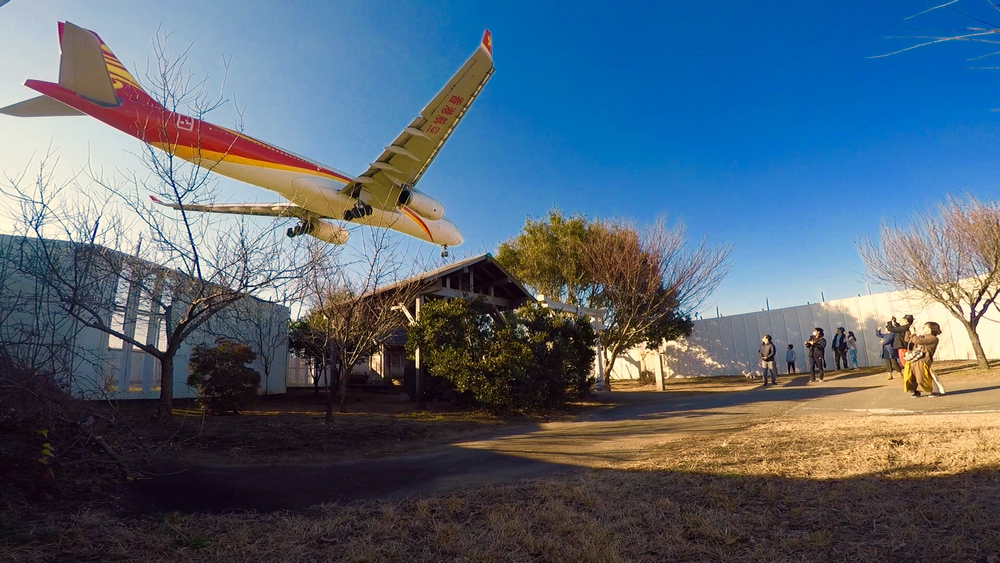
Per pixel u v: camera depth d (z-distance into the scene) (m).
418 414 10.50
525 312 12.38
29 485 4.23
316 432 7.62
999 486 3.85
